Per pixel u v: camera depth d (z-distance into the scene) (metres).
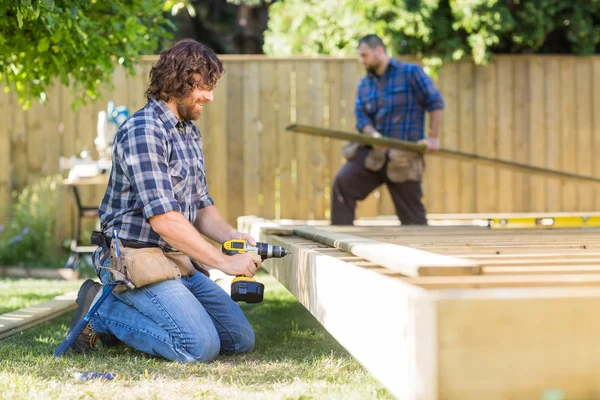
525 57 9.07
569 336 1.37
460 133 9.05
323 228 4.93
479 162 6.59
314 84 8.89
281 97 8.88
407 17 8.98
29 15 4.27
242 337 3.61
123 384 2.83
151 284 3.44
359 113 7.04
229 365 3.30
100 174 7.81
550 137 9.12
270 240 4.22
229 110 8.88
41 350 3.63
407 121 6.86
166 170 3.31
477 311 1.36
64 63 4.91
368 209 9.01
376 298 1.69
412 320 1.43
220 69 3.46
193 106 3.46
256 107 8.88
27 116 8.73
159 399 2.57
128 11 4.76
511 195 9.07
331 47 10.29
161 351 3.42
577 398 1.36
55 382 2.86
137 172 3.24
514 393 1.36
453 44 8.95
